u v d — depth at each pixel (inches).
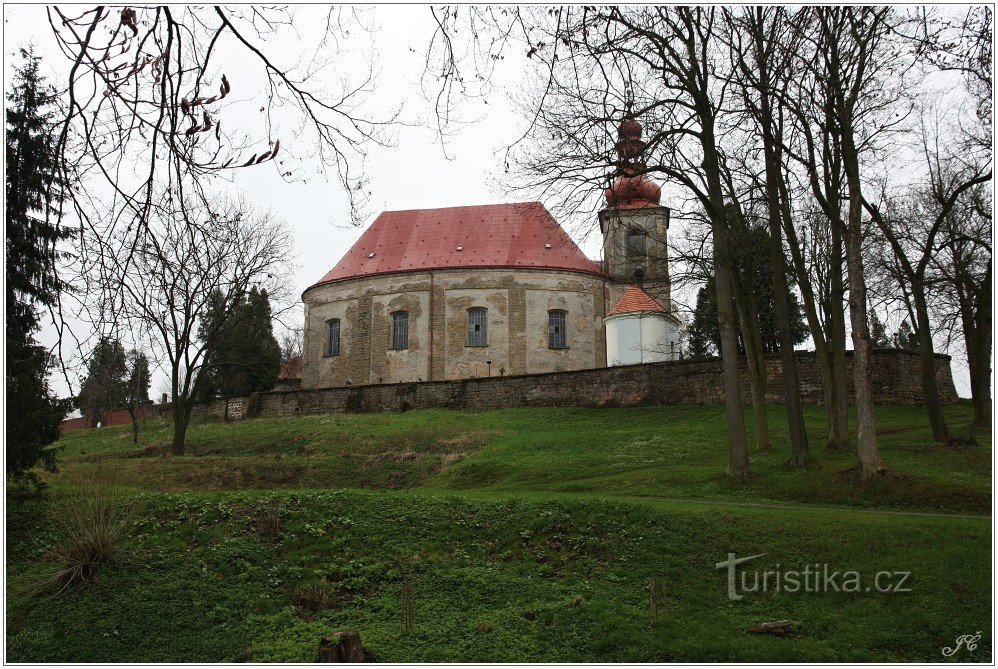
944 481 788.6
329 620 522.6
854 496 783.1
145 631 511.5
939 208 1152.8
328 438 1412.4
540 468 1049.5
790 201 1088.8
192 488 1067.9
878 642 473.4
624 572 584.7
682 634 488.4
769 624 495.8
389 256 2087.8
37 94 245.3
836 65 848.9
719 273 917.8
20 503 692.1
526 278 1974.7
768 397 1433.3
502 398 1615.4
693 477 916.0
